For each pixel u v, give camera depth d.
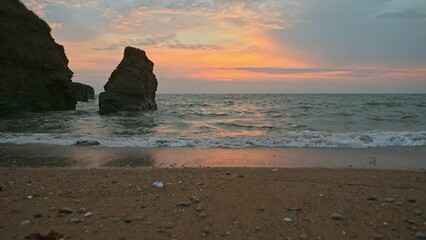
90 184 8.02
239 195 7.08
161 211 6.11
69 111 37.31
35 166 10.88
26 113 32.19
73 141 15.69
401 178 8.88
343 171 9.78
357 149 13.97
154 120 30.02
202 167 10.43
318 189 7.54
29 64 32.47
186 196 7.02
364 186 7.95
